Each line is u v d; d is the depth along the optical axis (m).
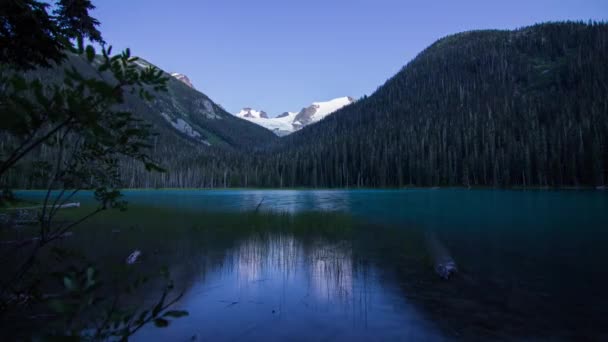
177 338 6.82
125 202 2.54
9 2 2.34
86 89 1.56
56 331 1.55
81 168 2.24
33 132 1.64
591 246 14.95
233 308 8.36
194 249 14.84
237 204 41.88
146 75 1.79
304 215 28.27
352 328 7.34
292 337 6.91
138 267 11.57
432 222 23.69
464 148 107.00
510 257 13.19
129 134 1.89
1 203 1.91
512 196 52.03
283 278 10.77
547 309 8.23
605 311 8.13
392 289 9.74
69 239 16.36
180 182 114.31
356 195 65.94
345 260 13.10
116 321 1.79
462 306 8.48
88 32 6.86
